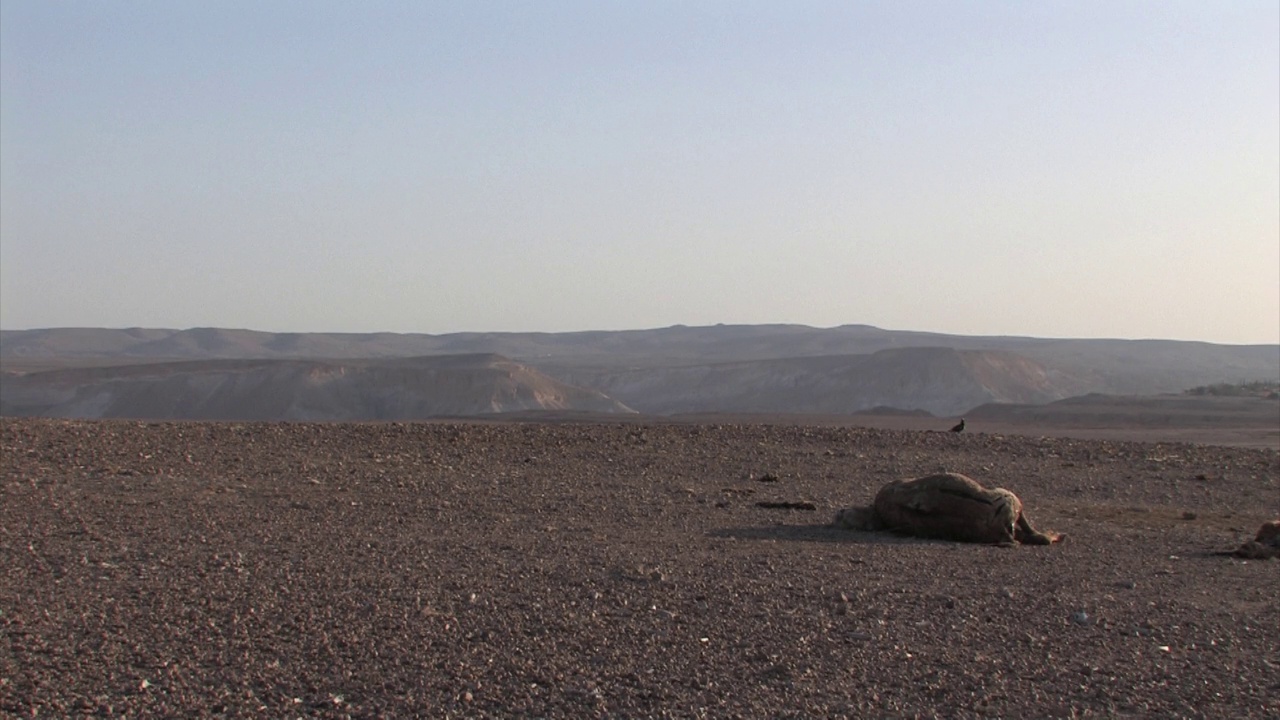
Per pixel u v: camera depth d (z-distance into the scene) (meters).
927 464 25.28
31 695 8.99
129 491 19.78
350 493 20.09
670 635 10.76
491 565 13.88
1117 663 10.05
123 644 10.35
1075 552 15.62
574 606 11.80
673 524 17.47
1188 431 62.66
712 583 12.95
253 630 10.82
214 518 17.23
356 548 14.96
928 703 9.00
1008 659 10.12
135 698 8.98
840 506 19.55
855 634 10.80
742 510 19.00
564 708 8.84
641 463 24.84
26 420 27.91
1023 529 16.44
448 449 26.22
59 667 9.68
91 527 16.27
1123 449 27.89
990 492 16.36
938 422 78.19
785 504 19.31
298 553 14.56
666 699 9.05
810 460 25.64
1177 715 8.75
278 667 9.73
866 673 9.70
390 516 17.75
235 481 21.17
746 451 26.77
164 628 10.86
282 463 23.53
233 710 8.75
